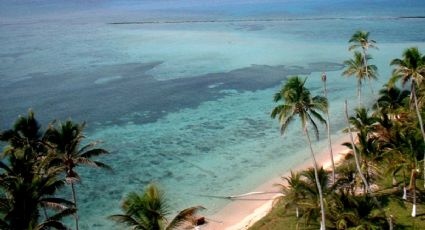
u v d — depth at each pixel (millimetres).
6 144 62469
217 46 133500
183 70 105812
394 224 37156
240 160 59094
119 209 47406
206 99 84938
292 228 39875
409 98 53656
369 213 35594
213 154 61156
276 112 37000
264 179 53500
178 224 28125
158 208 27500
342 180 40062
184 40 146000
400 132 42031
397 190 43625
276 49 126750
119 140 66812
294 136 66625
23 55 126812
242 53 122562
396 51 116312
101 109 80188
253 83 94250
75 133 37781
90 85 95000
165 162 59156
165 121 74188
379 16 188375
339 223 34375
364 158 40500
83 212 46844
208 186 52250
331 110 76500
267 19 196250
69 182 35438
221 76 100125
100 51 130500
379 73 96812
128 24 194625
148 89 91500
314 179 38781
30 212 28172
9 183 30250
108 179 54531
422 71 45250
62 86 94562
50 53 129000
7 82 98188
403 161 39062
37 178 30625
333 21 180375
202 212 46500
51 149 36969
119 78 99938
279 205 45344
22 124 38625
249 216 44875
